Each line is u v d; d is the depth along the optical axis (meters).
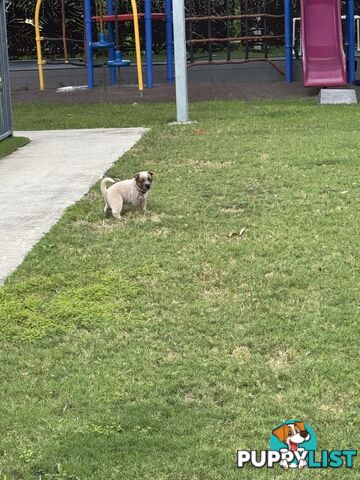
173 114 13.88
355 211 6.84
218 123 12.47
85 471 3.27
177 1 12.47
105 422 3.63
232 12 22.64
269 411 3.69
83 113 14.73
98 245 6.23
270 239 6.19
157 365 4.20
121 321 4.76
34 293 5.31
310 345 4.34
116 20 16.86
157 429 3.57
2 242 6.46
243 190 7.80
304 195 7.46
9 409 3.80
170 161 9.43
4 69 11.77
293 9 21.50
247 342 4.42
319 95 14.83
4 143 11.30
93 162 9.68
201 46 23.23
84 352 4.39
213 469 3.27
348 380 3.94
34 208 7.52
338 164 8.80
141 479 3.22
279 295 5.09
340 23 16.91
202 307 4.93
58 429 3.59
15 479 3.27
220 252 5.93
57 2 22.73
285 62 18.50
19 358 4.35
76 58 23.39
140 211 7.16
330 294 5.05
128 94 16.69
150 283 5.38
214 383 3.98
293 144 10.18
